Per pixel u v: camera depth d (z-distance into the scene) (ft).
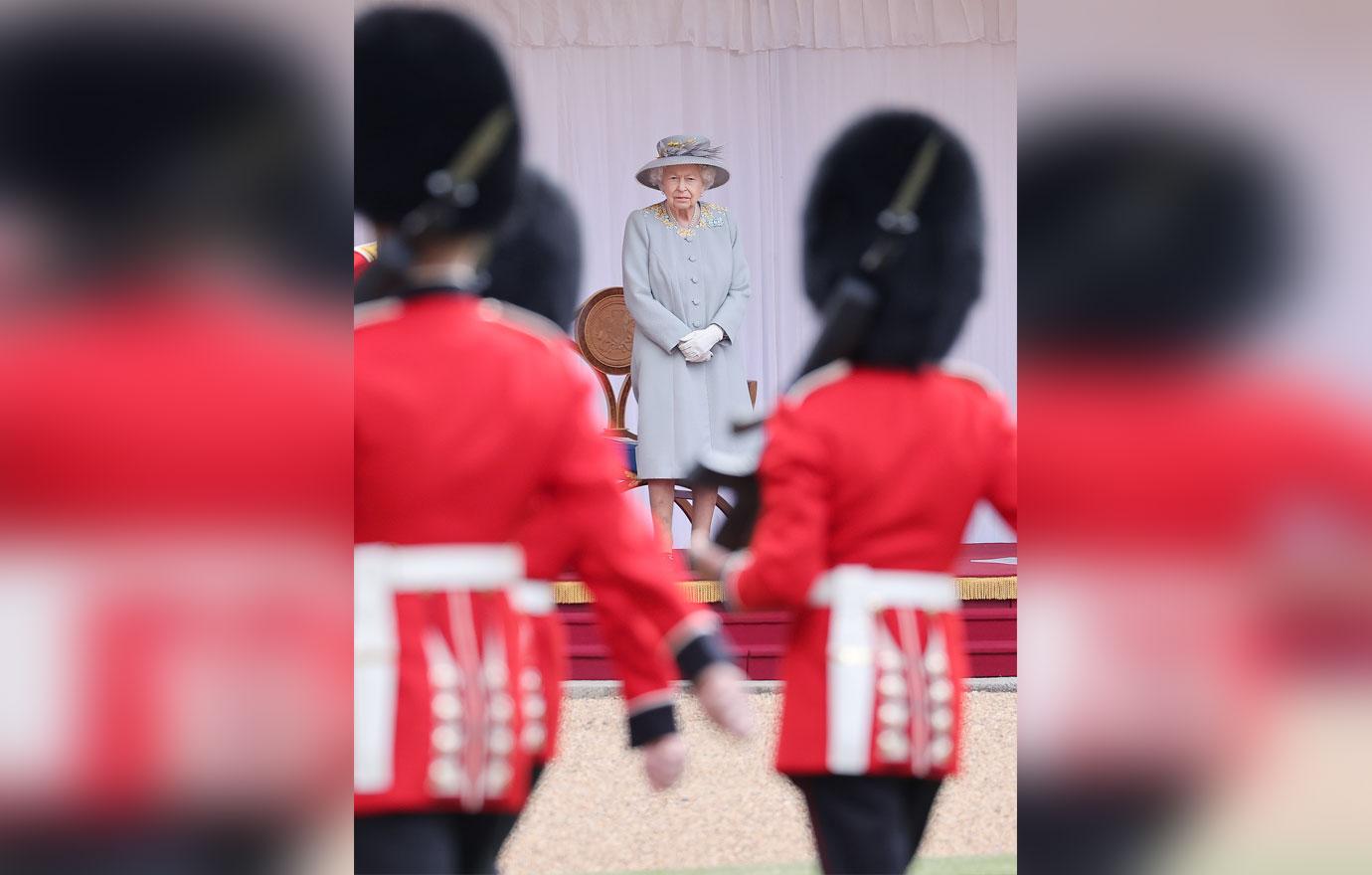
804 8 109.09
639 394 76.54
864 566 22.26
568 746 50.88
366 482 17.80
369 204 19.06
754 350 109.09
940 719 22.22
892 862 22.07
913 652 22.06
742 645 62.28
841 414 22.22
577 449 19.07
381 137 19.02
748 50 109.50
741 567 22.59
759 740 51.19
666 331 75.61
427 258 19.07
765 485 22.49
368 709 17.51
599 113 107.55
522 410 18.35
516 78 20.04
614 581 19.43
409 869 17.42
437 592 17.76
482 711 17.85
